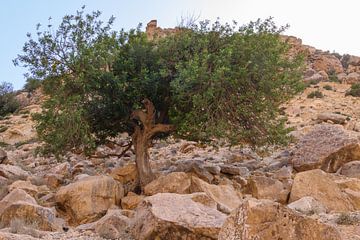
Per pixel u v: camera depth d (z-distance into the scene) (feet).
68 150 49.98
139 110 50.26
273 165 57.57
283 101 49.96
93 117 50.80
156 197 28.76
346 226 29.48
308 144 56.54
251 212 20.15
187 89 46.80
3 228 30.48
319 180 39.73
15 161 72.84
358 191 41.11
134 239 27.50
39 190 47.80
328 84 157.99
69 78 49.32
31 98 192.13
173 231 25.27
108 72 48.47
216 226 24.71
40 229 31.37
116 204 40.88
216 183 49.98
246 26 52.03
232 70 48.06
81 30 50.01
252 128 49.47
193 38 51.72
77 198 38.81
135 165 52.37
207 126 46.57
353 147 53.21
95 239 27.84
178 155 72.59
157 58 50.75
